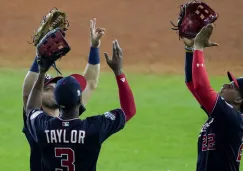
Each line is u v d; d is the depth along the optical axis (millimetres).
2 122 57844
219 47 92688
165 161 48125
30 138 23453
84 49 90812
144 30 97125
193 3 23156
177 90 71250
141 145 52312
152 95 68750
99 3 103000
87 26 97250
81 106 22656
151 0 103188
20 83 72625
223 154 24578
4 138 53469
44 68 21469
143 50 92125
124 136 54750
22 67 83125
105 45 92188
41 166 23109
